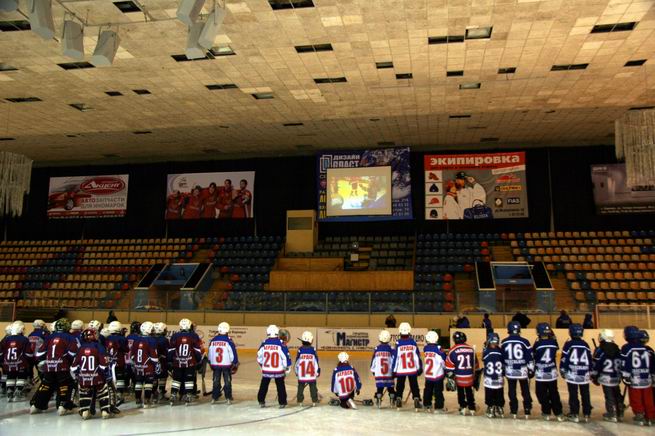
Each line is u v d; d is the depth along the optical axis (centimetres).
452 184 2891
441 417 1089
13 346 1244
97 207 3234
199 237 3238
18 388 1241
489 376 1077
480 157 2888
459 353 1109
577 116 2456
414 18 1405
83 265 3120
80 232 3334
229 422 1042
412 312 2236
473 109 2158
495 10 1360
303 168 3194
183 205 3139
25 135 2556
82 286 2953
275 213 3178
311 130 2709
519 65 1709
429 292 2456
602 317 1962
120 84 1869
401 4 1337
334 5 1345
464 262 2784
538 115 2450
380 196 2908
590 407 1045
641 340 1039
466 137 2850
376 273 2666
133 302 2406
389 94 1984
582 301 2497
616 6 1336
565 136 2812
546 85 1889
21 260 3198
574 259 2731
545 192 2959
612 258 2711
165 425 1016
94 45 1558
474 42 1544
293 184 3188
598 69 1739
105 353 1077
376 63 1698
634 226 2867
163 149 3081
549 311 2119
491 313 2159
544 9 1355
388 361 1181
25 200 3378
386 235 3098
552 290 2250
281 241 3091
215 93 1970
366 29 1469
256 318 2314
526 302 2147
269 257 2973
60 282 3031
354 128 2684
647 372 1026
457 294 2214
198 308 2353
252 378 1634
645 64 1702
